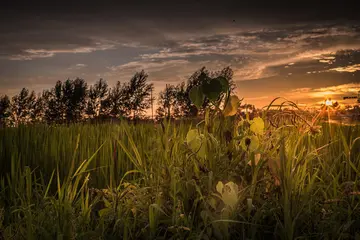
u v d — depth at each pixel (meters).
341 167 3.14
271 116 2.74
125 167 4.23
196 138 2.57
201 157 2.56
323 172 2.92
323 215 2.30
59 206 2.39
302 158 2.46
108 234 2.29
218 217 2.25
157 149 2.74
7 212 2.87
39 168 4.68
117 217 2.36
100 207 2.93
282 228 2.15
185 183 2.44
